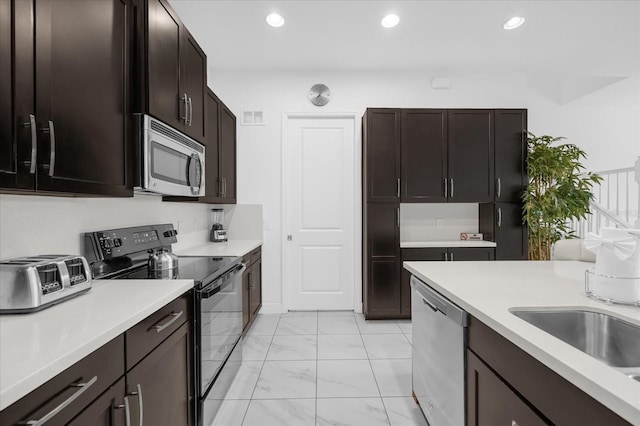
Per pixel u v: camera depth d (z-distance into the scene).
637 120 4.11
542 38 3.02
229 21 2.75
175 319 1.33
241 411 1.89
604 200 4.18
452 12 2.63
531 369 0.86
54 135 1.00
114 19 1.33
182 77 1.87
